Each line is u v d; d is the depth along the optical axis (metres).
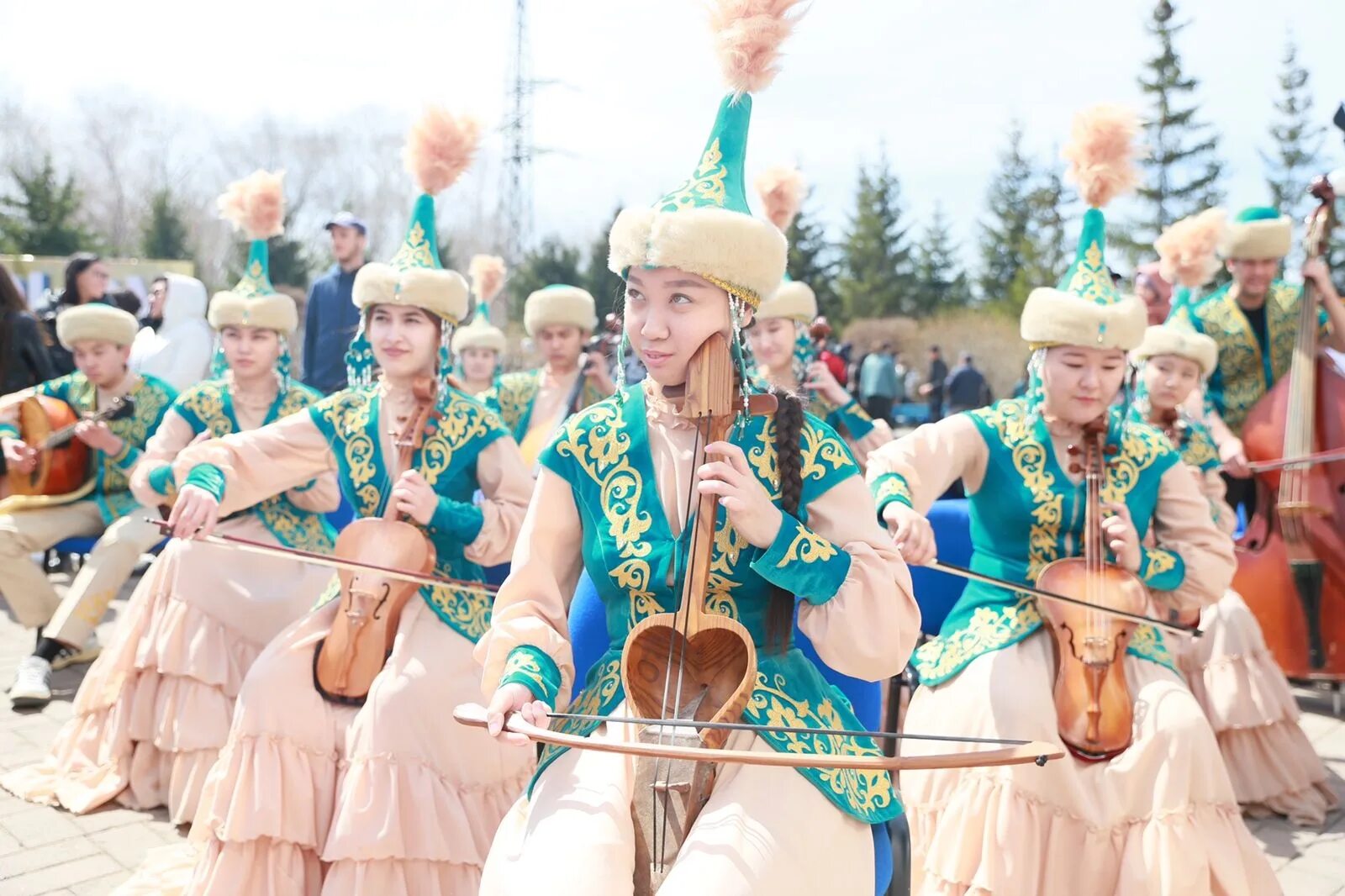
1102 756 2.99
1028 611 3.24
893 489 3.08
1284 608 5.13
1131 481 3.30
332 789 3.14
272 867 3.04
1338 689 5.44
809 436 2.24
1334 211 5.16
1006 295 41.66
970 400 20.83
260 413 4.56
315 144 43.59
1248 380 5.59
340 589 3.30
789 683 2.18
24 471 5.49
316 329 7.86
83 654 5.67
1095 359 3.20
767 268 2.18
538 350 7.50
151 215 42.09
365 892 2.95
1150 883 2.85
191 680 4.02
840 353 18.86
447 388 3.51
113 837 3.81
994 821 2.99
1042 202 43.66
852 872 2.03
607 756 2.10
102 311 5.46
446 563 3.41
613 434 2.26
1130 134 3.27
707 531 2.08
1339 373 5.17
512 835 2.08
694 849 1.91
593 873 1.88
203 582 4.14
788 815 1.98
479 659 2.25
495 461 3.47
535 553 2.29
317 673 3.22
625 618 2.24
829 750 2.12
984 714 3.08
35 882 3.48
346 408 3.46
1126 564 3.18
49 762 4.28
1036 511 3.29
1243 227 5.44
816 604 2.08
